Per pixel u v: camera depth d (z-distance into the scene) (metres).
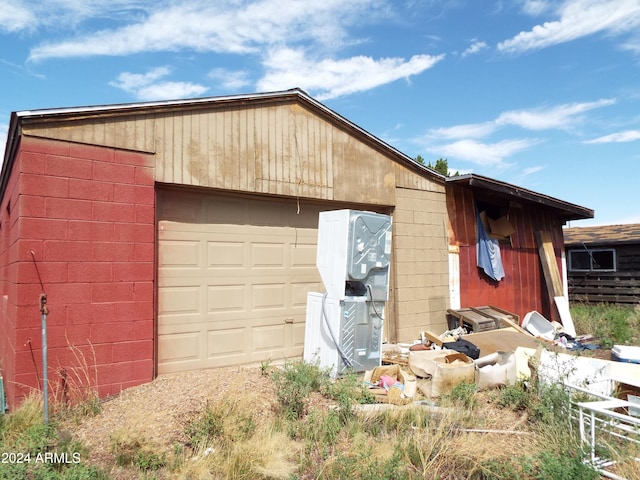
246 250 6.84
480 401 5.32
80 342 5.18
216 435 4.20
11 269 5.59
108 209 5.46
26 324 4.89
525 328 9.80
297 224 7.41
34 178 5.01
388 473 3.54
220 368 6.33
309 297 6.52
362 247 6.07
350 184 7.79
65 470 3.60
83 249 5.27
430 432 4.25
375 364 6.22
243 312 6.74
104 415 4.77
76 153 5.28
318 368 5.69
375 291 6.23
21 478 3.44
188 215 6.35
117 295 5.45
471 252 9.69
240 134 6.59
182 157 6.05
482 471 3.69
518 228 11.16
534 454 3.83
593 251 15.81
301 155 7.21
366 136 8.01
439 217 9.12
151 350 5.66
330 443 4.20
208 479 3.59
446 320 9.01
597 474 3.50
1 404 5.20
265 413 4.69
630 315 12.20
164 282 6.09
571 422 4.42
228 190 6.48
